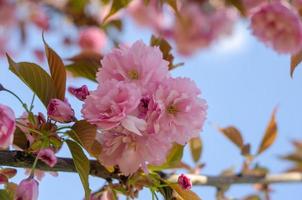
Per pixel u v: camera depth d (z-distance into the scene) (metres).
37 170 0.82
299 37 1.16
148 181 0.81
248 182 1.07
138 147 0.78
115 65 0.80
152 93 0.79
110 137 0.79
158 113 0.78
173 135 0.79
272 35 1.17
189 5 1.77
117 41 1.60
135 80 0.79
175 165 0.85
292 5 1.21
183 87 0.79
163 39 0.91
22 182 0.76
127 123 0.77
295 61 0.97
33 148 0.79
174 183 0.81
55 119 0.78
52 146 0.80
